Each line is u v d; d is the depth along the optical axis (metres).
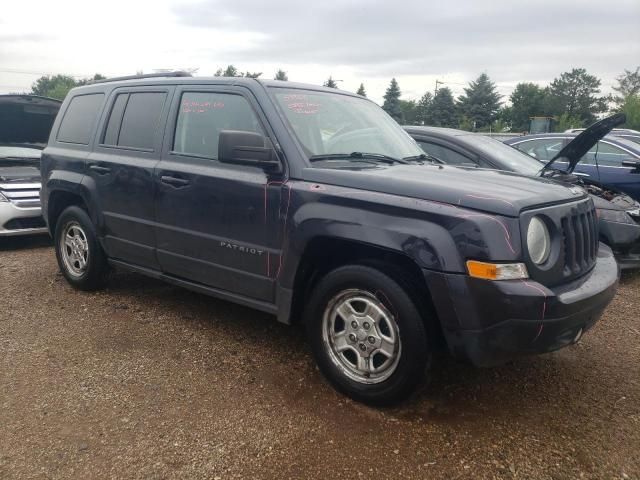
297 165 3.53
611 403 3.45
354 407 3.29
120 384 3.50
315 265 3.64
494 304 2.80
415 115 97.00
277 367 3.80
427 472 2.72
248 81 3.96
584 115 96.00
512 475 2.71
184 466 2.71
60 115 5.61
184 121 4.26
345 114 4.27
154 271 4.60
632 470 2.78
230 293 3.99
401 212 3.05
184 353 3.99
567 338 3.05
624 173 8.09
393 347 3.16
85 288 5.27
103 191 4.78
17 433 2.95
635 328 4.77
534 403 3.42
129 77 4.97
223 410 3.23
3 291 5.31
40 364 3.75
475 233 2.82
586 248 3.40
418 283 3.13
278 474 2.67
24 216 7.18
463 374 3.77
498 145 6.77
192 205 4.04
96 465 2.71
